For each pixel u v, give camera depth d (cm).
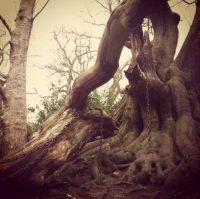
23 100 750
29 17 820
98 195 578
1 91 721
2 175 535
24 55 788
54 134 616
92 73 650
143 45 805
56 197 561
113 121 724
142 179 641
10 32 795
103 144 856
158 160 692
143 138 813
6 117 718
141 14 614
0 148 698
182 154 700
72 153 630
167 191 575
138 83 744
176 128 791
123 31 614
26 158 564
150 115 848
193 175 595
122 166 725
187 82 940
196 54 973
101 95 1284
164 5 976
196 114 870
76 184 645
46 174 575
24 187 552
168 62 984
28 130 747
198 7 998
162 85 819
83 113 669
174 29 1039
